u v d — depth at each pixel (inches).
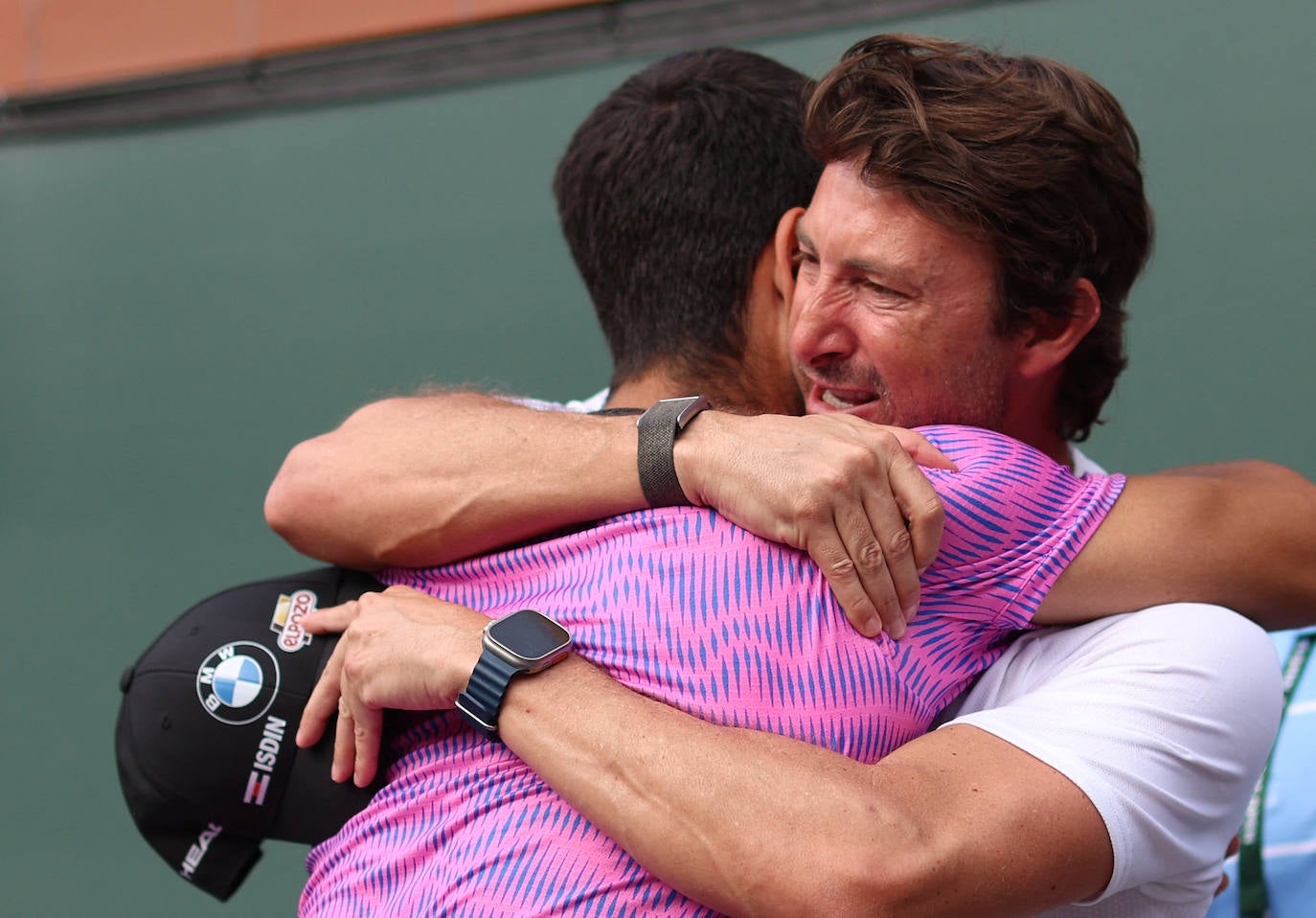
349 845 90.8
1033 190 93.9
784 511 83.5
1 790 274.5
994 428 103.1
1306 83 192.5
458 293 257.3
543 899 79.0
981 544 88.0
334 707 94.3
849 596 83.3
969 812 75.6
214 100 279.9
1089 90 100.7
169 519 277.3
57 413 291.3
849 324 99.0
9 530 290.4
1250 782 87.1
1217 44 199.2
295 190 272.8
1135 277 108.7
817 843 72.8
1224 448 196.1
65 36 292.2
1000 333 99.0
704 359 108.3
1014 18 211.3
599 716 80.4
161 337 283.6
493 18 251.4
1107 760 79.7
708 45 232.1
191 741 95.4
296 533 103.0
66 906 262.8
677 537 87.9
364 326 263.0
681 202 108.5
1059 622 92.0
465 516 95.7
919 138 92.7
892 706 84.5
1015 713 83.3
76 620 279.6
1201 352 199.3
